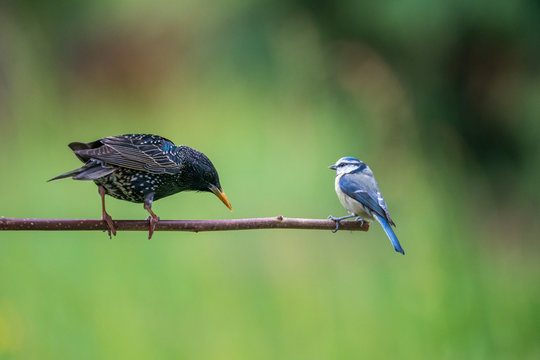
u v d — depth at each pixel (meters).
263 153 13.82
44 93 16.59
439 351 9.84
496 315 10.38
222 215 11.95
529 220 14.59
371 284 10.60
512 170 15.26
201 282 10.01
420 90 15.24
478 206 14.71
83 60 17.77
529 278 11.54
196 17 16.17
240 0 15.33
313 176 13.19
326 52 15.38
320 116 15.02
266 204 12.39
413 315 10.13
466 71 15.03
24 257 9.87
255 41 15.19
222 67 15.48
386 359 9.66
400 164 14.49
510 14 13.77
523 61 14.76
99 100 17.33
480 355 9.98
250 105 15.43
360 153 14.56
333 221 7.18
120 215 11.62
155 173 7.22
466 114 15.34
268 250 10.88
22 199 11.79
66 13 17.62
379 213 8.49
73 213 11.59
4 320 9.19
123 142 7.20
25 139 14.49
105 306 9.55
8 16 16.91
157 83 17.38
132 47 17.64
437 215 12.46
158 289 9.88
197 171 7.91
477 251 11.77
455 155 15.02
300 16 15.27
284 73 15.37
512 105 14.97
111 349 9.17
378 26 14.38
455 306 10.34
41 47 17.38
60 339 9.23
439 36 14.14
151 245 10.34
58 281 9.73
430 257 11.07
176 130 15.28
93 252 10.06
